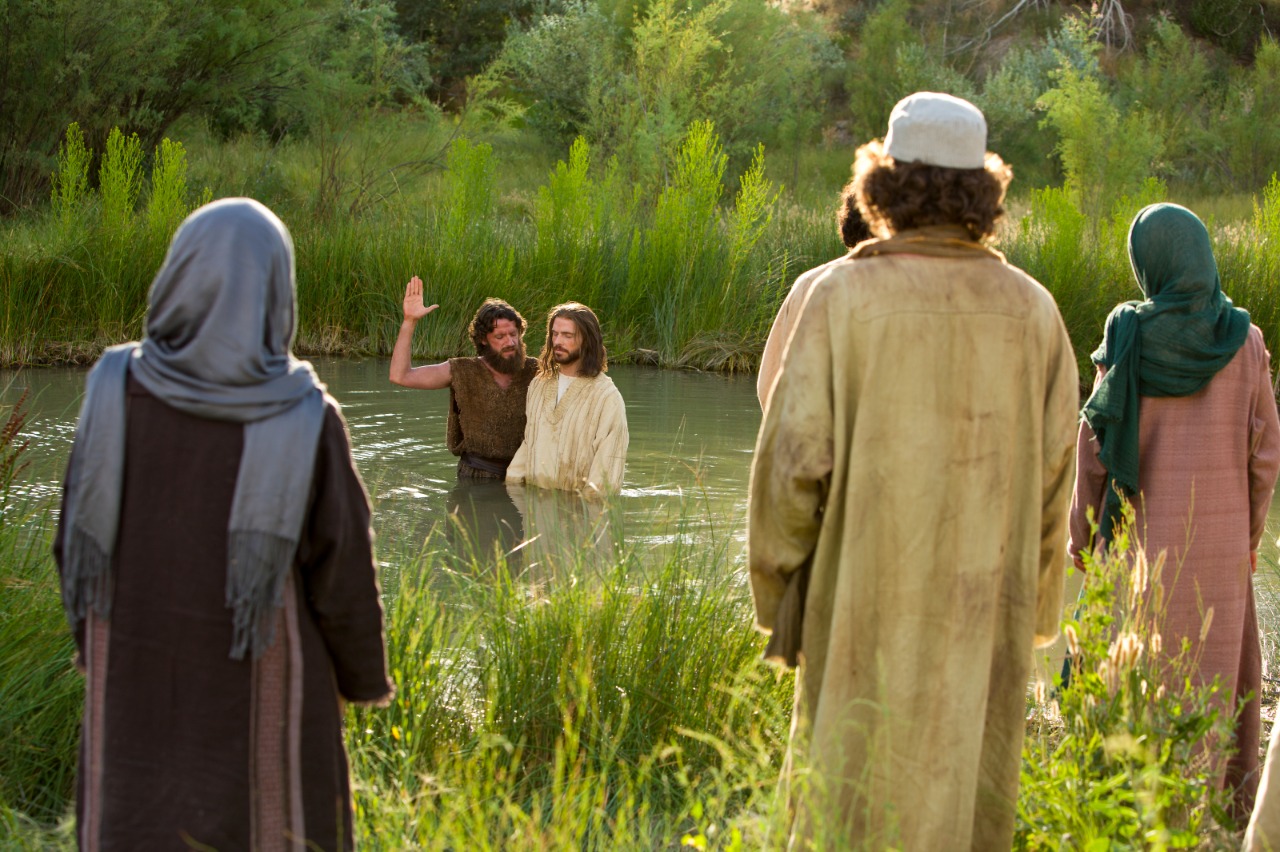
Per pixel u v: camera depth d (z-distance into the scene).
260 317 2.29
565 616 4.16
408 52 28.69
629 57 25.39
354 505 2.38
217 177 17.73
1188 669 3.54
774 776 3.55
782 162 25.06
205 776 2.30
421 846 3.00
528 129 26.03
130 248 12.45
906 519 2.56
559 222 14.01
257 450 2.27
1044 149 27.59
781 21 27.28
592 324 7.26
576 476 7.17
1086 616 3.26
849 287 2.58
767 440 2.63
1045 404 2.69
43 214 14.83
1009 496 2.63
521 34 26.86
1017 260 13.57
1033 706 4.04
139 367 2.32
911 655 2.58
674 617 4.17
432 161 19.56
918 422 2.55
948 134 2.61
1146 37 33.41
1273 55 27.59
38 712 3.66
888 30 28.52
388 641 3.93
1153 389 3.80
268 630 2.29
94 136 17.72
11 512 4.82
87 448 2.31
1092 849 2.66
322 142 18.11
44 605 4.00
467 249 13.51
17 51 16.50
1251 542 3.94
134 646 2.30
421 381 7.46
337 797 2.40
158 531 2.30
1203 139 27.12
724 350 13.22
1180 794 3.05
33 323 11.61
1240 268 12.91
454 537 6.17
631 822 3.24
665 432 9.12
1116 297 12.88
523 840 3.01
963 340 2.56
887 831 2.53
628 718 3.89
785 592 2.72
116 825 2.30
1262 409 3.87
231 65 19.56
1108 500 3.87
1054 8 33.38
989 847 2.71
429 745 3.68
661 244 13.80
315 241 13.35
